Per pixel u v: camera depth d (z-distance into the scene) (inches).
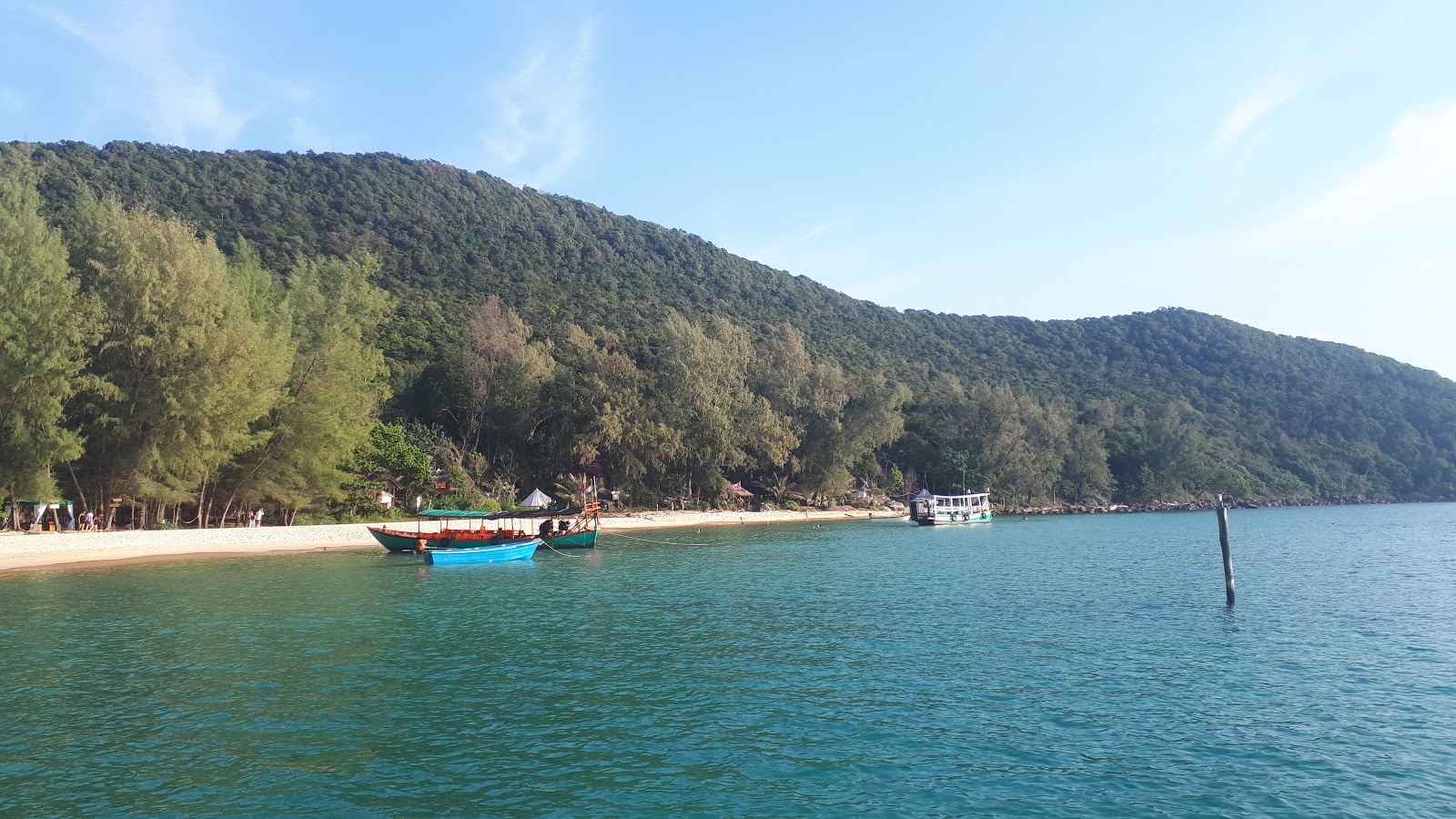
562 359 3973.9
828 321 6801.2
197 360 1945.1
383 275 4992.6
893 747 624.1
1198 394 6082.7
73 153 5270.7
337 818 506.6
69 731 661.9
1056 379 6333.7
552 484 3597.4
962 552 2156.7
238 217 5295.3
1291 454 5506.9
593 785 556.1
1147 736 645.9
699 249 7834.6
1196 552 2092.8
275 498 2386.8
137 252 1892.2
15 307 1740.9
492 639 1007.0
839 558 2020.2
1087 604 1242.6
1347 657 891.4
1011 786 553.3
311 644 975.0
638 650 944.3
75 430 1870.1
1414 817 506.0
